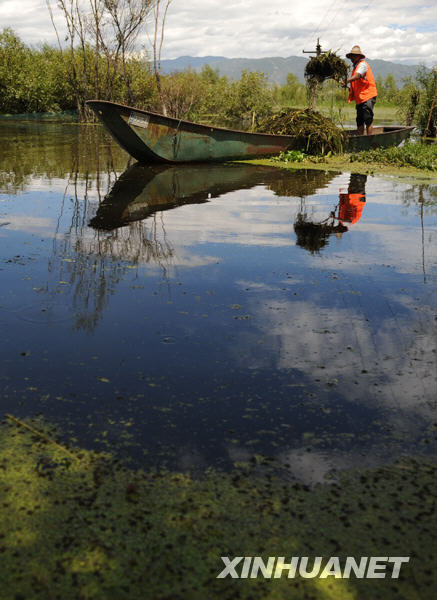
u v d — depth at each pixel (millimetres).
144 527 1312
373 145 11039
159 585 1157
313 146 10258
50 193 6039
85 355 2182
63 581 1160
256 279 3162
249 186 6879
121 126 7789
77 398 1874
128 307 2693
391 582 1181
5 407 1810
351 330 2465
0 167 8305
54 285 2986
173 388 1951
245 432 1704
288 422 1763
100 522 1324
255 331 2441
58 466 1529
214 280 3135
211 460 1568
